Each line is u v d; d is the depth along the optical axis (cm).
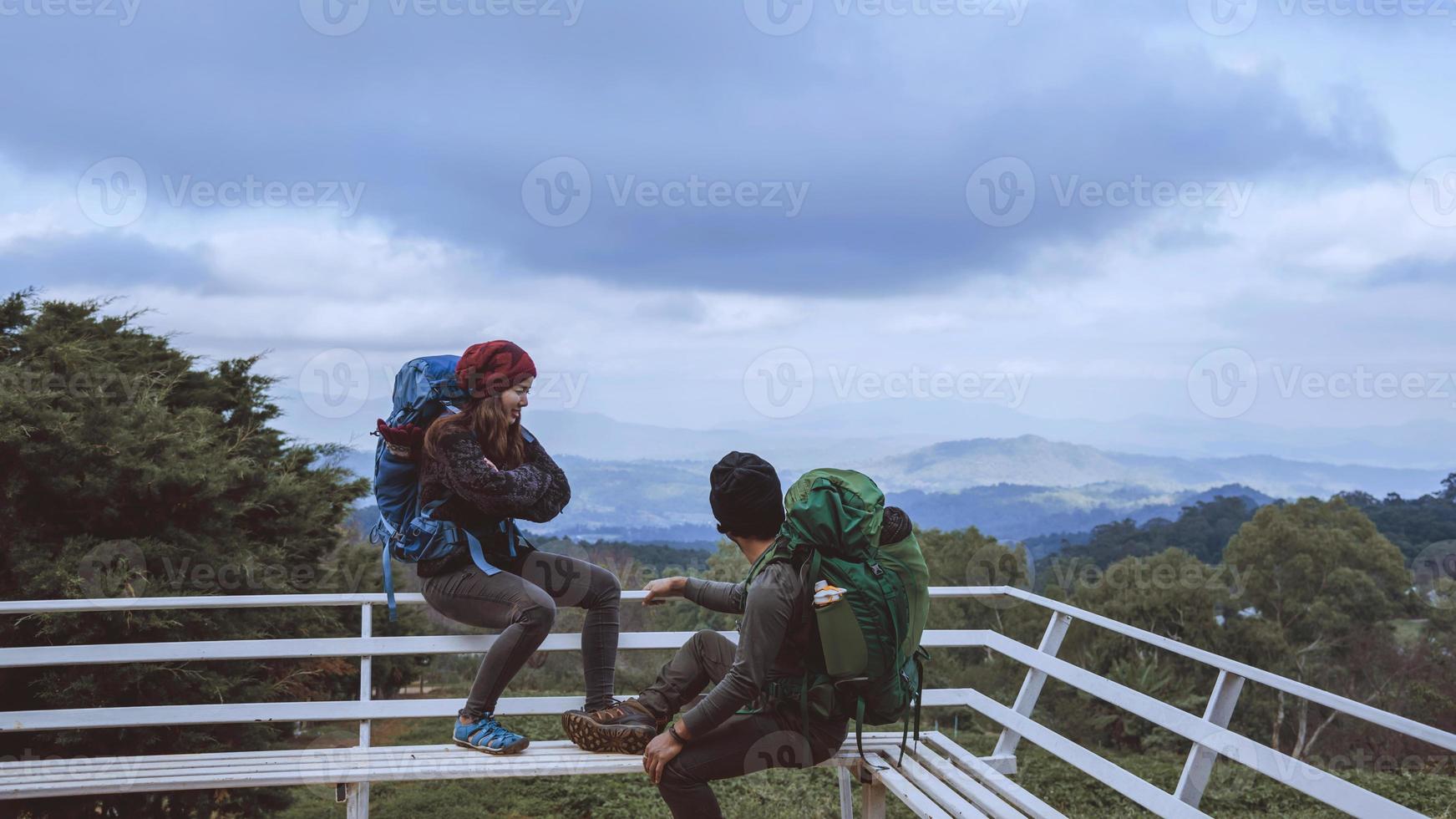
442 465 338
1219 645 3106
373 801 1167
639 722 335
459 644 378
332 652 377
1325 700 248
